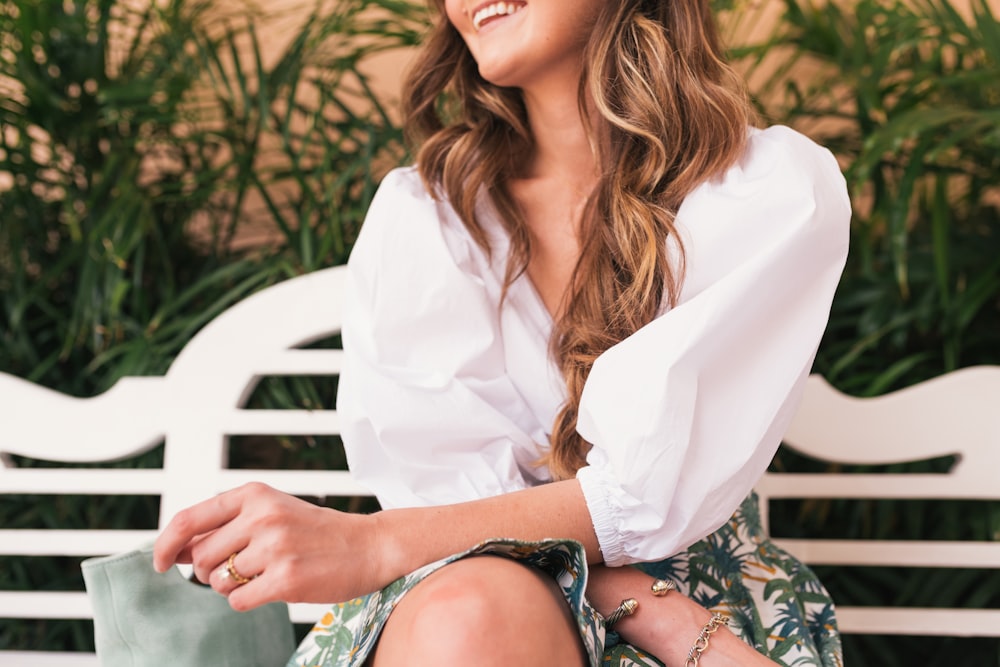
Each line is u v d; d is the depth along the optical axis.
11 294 1.30
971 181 1.33
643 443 0.72
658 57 0.85
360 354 0.89
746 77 1.34
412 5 1.29
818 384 1.10
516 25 0.86
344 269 1.12
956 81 1.19
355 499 1.28
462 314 0.87
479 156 0.94
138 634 0.79
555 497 0.75
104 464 1.28
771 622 0.82
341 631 0.80
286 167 1.37
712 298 0.74
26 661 1.08
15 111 1.27
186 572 0.90
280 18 1.51
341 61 1.30
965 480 1.09
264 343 1.11
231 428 1.10
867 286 1.29
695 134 0.85
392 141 1.31
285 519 0.68
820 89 1.35
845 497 1.10
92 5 1.34
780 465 1.25
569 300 0.87
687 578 0.82
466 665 0.56
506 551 0.66
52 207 1.35
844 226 0.80
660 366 0.73
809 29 1.36
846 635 1.27
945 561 1.08
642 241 0.83
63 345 1.35
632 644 0.75
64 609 1.09
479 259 0.91
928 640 1.31
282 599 0.67
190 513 0.68
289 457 1.36
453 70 1.00
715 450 0.75
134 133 1.33
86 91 1.32
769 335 0.77
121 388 1.11
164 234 1.36
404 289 0.88
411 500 0.87
